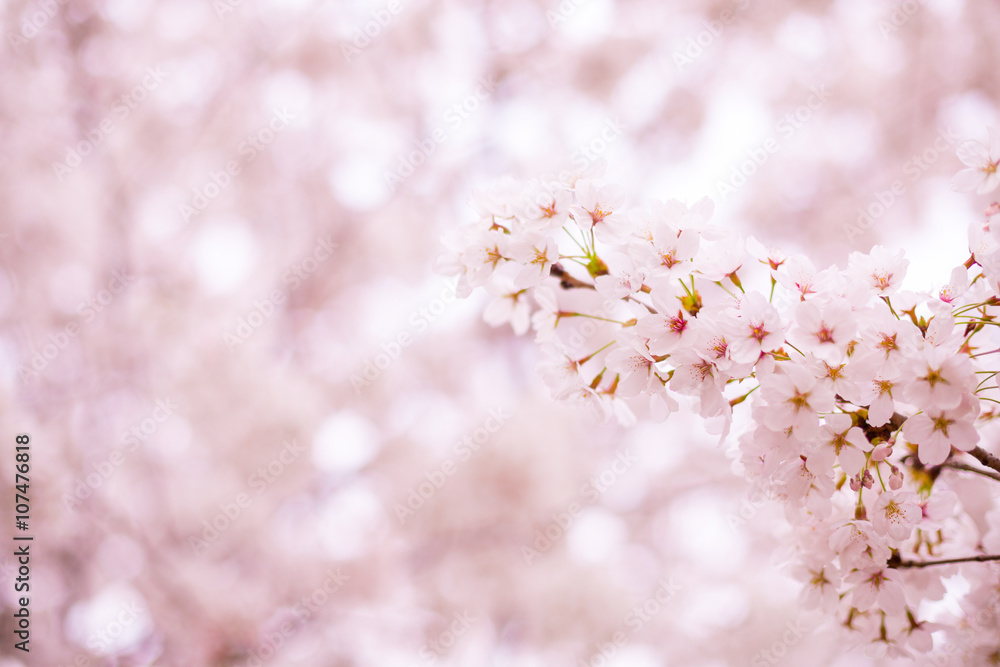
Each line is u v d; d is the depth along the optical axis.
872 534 1.55
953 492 1.56
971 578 1.62
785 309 1.55
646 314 1.55
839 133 4.39
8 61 3.90
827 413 1.53
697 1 4.32
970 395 1.50
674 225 1.56
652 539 4.30
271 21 4.30
